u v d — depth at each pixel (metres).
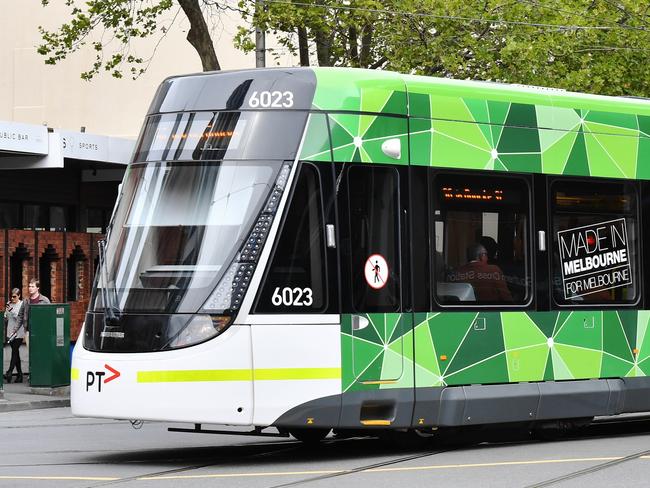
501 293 14.80
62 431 17.70
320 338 13.23
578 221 15.66
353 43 30.83
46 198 35.03
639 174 16.36
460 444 15.59
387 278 13.80
